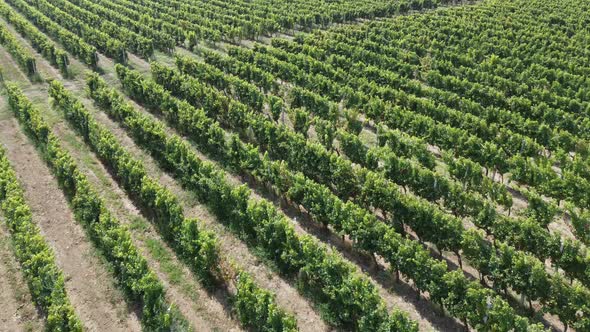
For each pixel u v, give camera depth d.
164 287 26.28
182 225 27.92
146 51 59.34
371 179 31.23
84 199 30.02
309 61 54.03
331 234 30.62
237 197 29.95
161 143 37.16
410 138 37.75
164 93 43.66
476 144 37.03
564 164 35.75
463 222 32.25
